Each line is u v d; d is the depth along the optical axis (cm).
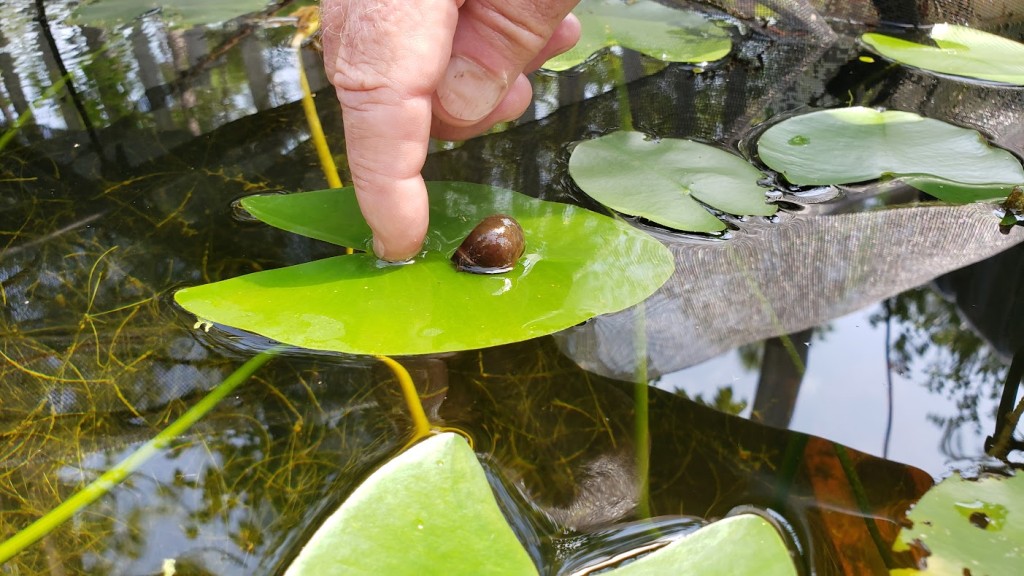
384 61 27
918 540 25
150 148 37
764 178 35
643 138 37
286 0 47
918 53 43
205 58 43
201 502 26
